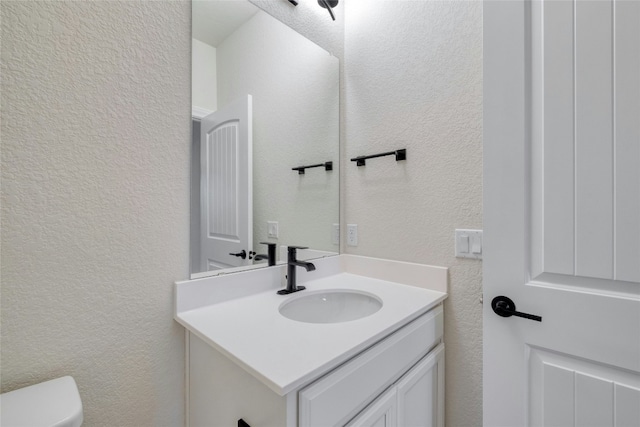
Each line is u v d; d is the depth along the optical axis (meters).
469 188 1.08
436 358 1.06
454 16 1.12
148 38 0.85
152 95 0.86
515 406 0.85
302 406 0.59
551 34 0.78
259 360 0.63
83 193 0.75
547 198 0.80
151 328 0.86
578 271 0.75
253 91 1.16
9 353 0.65
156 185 0.87
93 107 0.76
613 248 0.71
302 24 1.32
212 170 1.02
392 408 0.82
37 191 0.68
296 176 1.30
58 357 0.72
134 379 0.83
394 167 1.29
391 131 1.30
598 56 0.72
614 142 0.71
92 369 0.76
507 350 0.86
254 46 1.15
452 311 1.13
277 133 1.23
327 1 1.39
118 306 0.80
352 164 1.45
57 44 0.70
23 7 0.66
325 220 1.42
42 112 0.69
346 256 1.46
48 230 0.70
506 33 0.84
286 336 0.75
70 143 0.72
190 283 0.93
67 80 0.72
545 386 0.81
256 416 0.65
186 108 0.94
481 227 1.05
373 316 0.89
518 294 0.84
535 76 0.81
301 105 1.32
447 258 1.14
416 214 1.22
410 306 0.98
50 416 0.57
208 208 1.01
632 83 0.68
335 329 0.79
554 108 0.78
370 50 1.39
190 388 0.90
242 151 1.11
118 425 0.81
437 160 1.16
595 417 0.74
